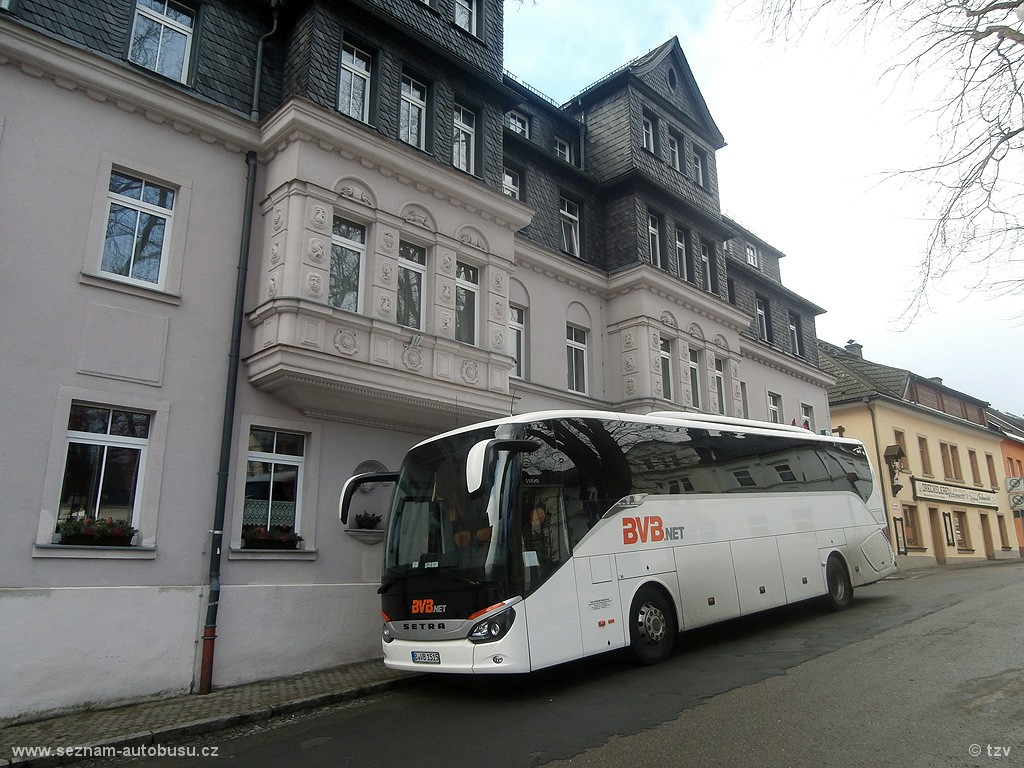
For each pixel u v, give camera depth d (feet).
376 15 41.29
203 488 33.68
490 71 49.24
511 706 25.63
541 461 29.12
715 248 68.95
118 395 31.86
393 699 29.19
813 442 47.16
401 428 41.63
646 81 65.77
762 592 37.63
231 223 37.29
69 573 29.19
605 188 61.31
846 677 25.62
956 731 18.88
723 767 17.34
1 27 30.78
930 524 105.29
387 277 38.91
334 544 37.60
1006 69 24.57
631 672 29.55
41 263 30.73
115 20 35.37
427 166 41.60
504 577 26.23
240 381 35.76
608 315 59.67
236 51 39.63
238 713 26.58
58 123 32.27
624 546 31.07
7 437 28.68
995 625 34.71
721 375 66.28
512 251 46.73
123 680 29.27
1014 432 152.05
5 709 26.32
